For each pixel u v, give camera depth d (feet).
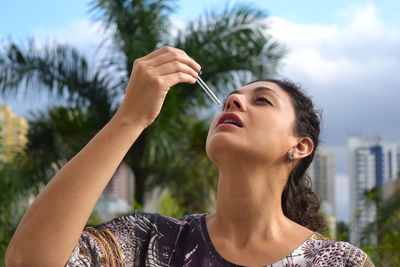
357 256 4.39
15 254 3.79
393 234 14.49
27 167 26.86
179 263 4.67
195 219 5.01
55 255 3.79
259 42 27.14
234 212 4.70
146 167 27.43
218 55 26.73
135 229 4.85
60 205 3.84
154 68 4.17
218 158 4.69
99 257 4.31
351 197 125.70
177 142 26.63
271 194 4.74
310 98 5.53
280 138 4.80
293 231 4.75
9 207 24.50
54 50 27.55
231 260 4.56
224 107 5.10
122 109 4.18
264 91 5.05
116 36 26.09
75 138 27.30
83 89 27.32
